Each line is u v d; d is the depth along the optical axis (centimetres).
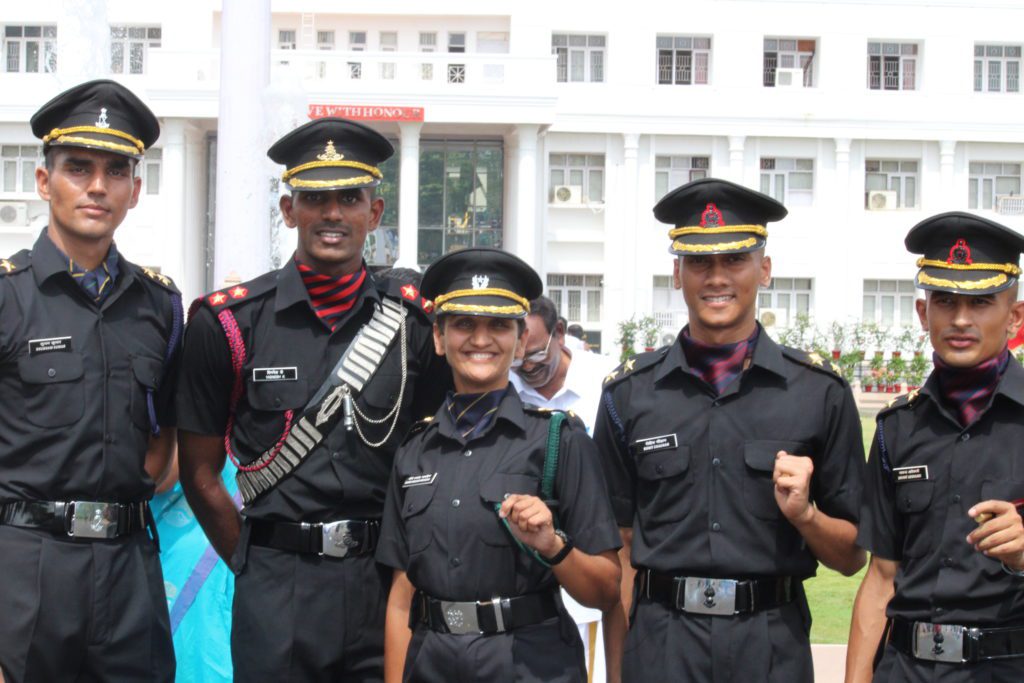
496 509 391
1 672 408
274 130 875
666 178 3359
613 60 3284
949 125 3347
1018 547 358
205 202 3200
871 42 3381
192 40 3231
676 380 422
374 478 437
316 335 443
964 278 391
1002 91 3406
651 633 406
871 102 3334
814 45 3375
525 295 417
